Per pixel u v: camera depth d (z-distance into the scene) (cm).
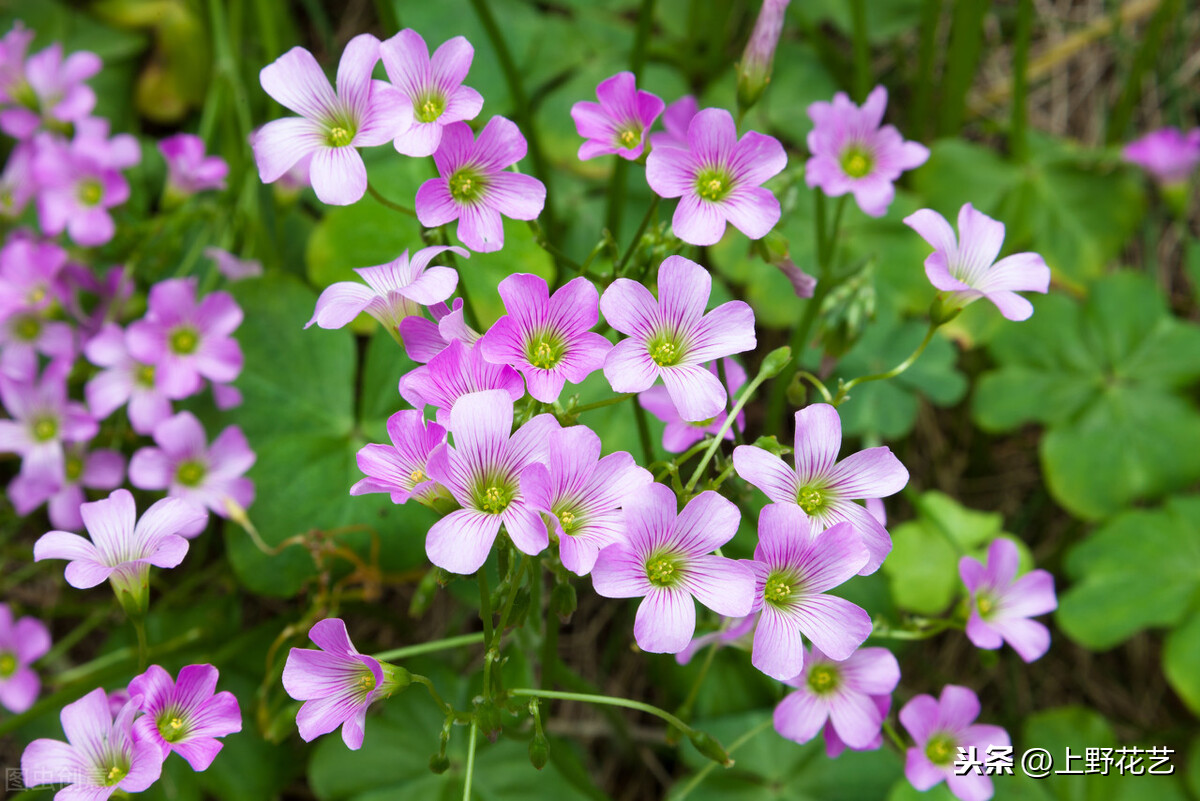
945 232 25
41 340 31
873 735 25
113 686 30
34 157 32
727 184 24
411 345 24
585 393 30
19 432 30
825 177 27
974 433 35
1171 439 33
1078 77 41
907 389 32
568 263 25
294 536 29
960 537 31
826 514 23
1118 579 31
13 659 29
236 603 31
